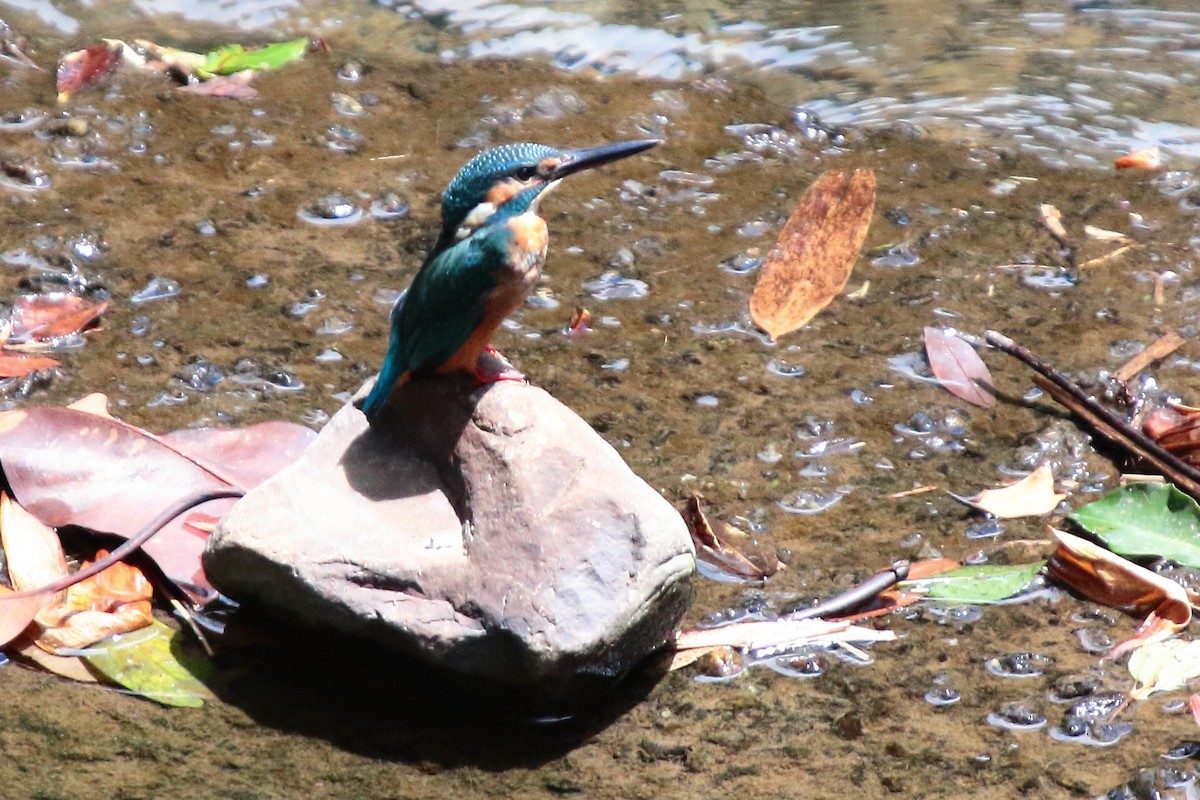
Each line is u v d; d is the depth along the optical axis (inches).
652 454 361.4
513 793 261.0
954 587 315.3
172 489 324.8
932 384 389.7
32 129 490.9
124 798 252.8
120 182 467.5
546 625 266.1
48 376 374.0
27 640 289.3
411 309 302.2
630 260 442.0
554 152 318.7
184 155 485.4
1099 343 405.7
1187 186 480.7
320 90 528.1
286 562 277.3
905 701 285.3
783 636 302.4
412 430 302.4
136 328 399.5
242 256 434.9
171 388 374.9
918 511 343.6
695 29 577.0
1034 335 410.3
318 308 412.2
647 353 401.1
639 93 535.2
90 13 573.6
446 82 538.3
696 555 325.4
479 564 275.7
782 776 266.2
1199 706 280.1
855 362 398.9
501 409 295.1
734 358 400.2
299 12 582.2
